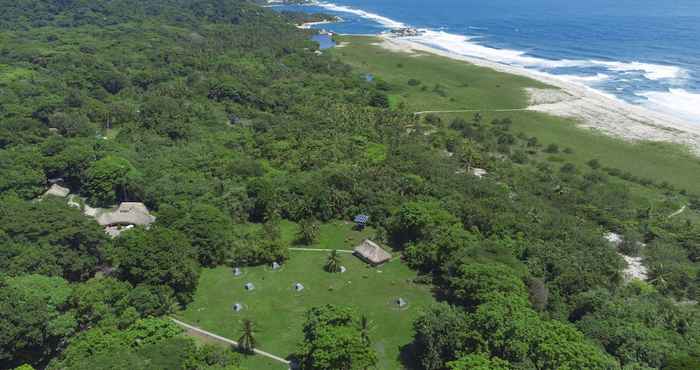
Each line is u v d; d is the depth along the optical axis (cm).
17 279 7025
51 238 8025
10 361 6166
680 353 6631
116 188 10762
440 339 6600
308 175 11681
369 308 8000
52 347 6600
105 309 7012
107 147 12100
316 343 6244
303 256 9400
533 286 7850
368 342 6756
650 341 6812
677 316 7581
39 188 10600
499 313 6606
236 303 8031
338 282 8644
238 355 6769
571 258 8888
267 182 10831
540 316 7375
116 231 9606
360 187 11056
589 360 6062
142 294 7300
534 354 6238
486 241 8956
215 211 9575
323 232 10256
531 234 9738
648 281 9006
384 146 13600
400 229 9806
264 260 9100
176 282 7788
